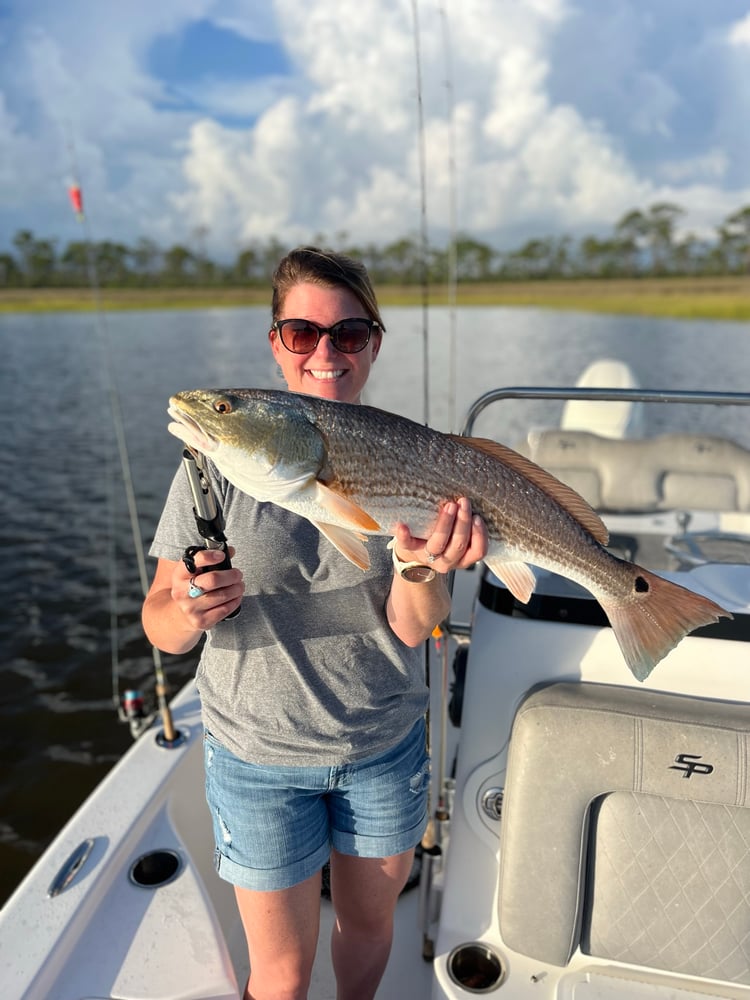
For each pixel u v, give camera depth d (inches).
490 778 82.2
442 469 65.4
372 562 64.6
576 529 70.6
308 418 61.2
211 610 56.7
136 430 613.3
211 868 98.3
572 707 72.8
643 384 571.2
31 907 76.8
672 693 76.7
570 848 72.8
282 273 69.4
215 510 58.6
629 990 73.0
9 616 309.1
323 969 90.1
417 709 69.9
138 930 77.4
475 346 977.5
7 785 218.7
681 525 115.0
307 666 63.5
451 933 80.0
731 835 70.4
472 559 62.7
